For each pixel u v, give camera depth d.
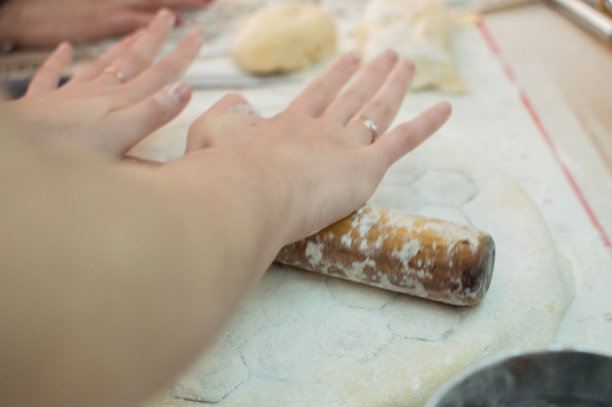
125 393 0.26
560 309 0.49
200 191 0.35
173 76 0.64
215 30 0.88
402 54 0.76
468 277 0.46
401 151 0.52
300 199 0.43
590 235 0.56
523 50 0.83
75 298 0.23
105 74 0.64
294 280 0.51
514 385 0.37
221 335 0.48
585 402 0.37
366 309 0.49
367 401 0.43
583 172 0.62
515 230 0.53
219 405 0.44
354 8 0.95
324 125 0.51
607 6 0.67
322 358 0.46
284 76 0.79
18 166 0.23
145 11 0.91
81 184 0.25
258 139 0.47
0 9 0.89
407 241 0.47
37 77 0.65
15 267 0.22
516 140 0.67
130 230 0.26
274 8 0.84
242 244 0.35
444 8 0.86
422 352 0.46
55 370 0.23
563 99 0.73
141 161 0.55
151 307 0.26
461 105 0.74
